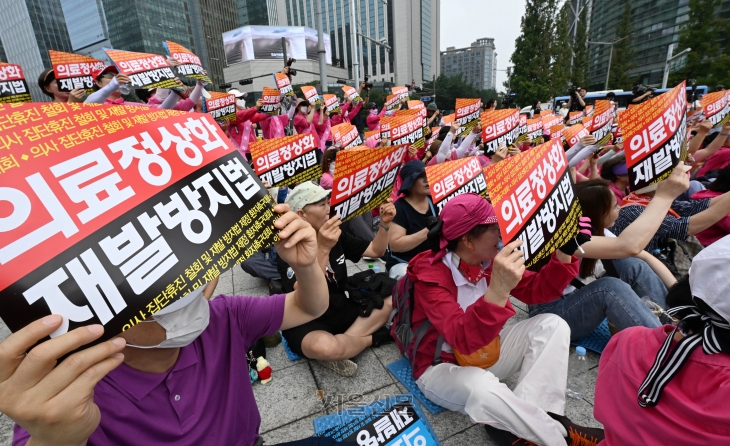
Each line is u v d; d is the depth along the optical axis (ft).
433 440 5.41
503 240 4.24
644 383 3.50
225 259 2.72
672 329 3.63
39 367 1.90
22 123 2.14
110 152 2.42
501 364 6.55
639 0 160.76
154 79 12.57
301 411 6.88
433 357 6.44
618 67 132.98
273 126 26.91
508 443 5.57
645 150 6.11
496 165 4.01
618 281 7.16
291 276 9.04
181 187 2.66
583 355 7.98
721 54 90.17
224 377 3.68
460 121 19.66
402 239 9.75
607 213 7.30
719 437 2.96
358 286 9.14
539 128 20.21
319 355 7.38
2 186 2.01
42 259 2.05
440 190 9.03
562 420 5.64
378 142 23.09
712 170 16.81
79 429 2.09
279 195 15.02
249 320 3.99
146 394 3.06
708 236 9.93
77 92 13.12
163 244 2.48
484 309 4.76
